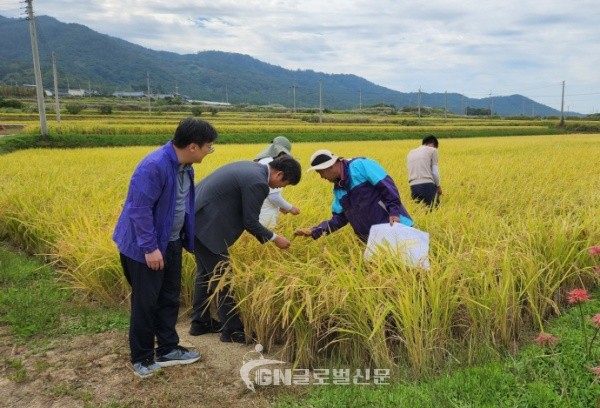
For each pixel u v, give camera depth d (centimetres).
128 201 374
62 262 629
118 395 366
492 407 310
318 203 730
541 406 307
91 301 561
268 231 450
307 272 411
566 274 454
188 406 350
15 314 504
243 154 2106
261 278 434
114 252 544
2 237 847
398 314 377
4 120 5491
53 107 8106
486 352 382
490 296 399
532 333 428
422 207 725
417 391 336
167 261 402
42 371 402
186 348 436
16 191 891
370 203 483
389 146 3073
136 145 3716
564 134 5844
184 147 376
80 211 722
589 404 311
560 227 515
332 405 337
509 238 495
